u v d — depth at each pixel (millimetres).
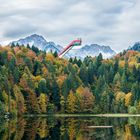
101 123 161500
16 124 149875
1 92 195375
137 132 123500
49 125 148125
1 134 112000
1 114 188500
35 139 103375
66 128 135000
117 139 106750
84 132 122062
